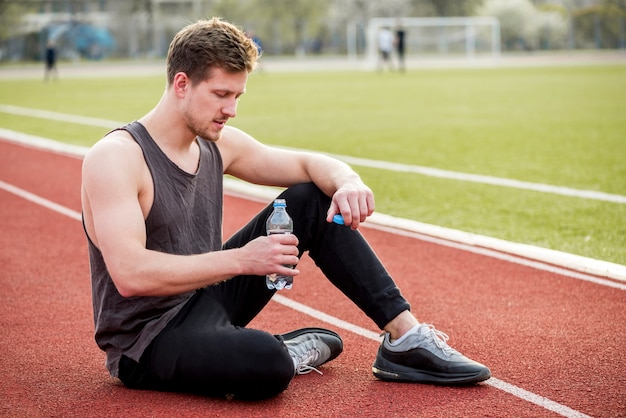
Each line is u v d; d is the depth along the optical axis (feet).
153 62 169.89
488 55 154.71
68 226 23.32
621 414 10.21
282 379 10.21
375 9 207.82
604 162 32.94
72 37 185.88
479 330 13.78
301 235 11.20
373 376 11.66
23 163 35.86
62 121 54.54
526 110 57.62
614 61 134.51
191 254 10.72
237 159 11.85
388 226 22.00
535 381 11.39
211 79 9.93
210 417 10.18
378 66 121.49
